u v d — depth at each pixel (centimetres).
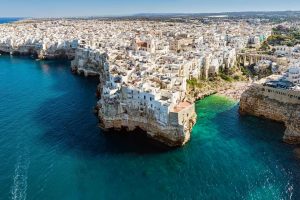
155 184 9438
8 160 10419
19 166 10094
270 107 13962
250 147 11625
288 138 11894
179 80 14638
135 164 10388
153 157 10806
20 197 8650
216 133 12712
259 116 14325
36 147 11306
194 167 10312
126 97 12325
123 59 18800
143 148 11356
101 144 11588
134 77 14188
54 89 18750
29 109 15112
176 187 9338
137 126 12312
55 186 9194
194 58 18688
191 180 9656
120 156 10819
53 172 9838
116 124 12444
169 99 11856
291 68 14588
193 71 17662
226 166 10400
